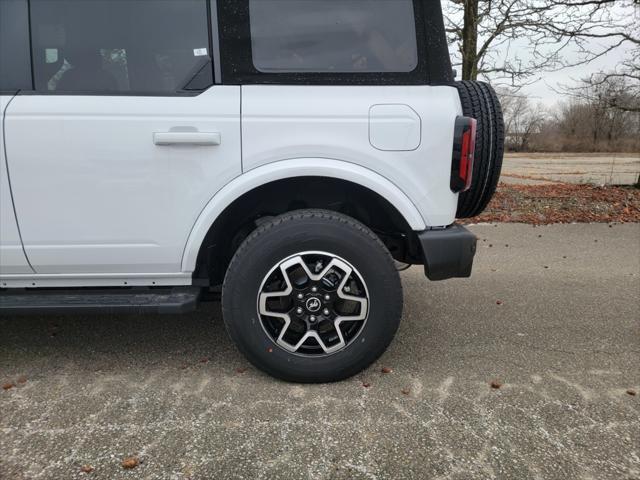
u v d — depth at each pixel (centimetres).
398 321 266
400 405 252
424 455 215
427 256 263
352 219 261
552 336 337
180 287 275
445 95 258
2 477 200
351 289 264
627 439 226
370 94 254
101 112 244
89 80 251
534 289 438
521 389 268
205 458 212
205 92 248
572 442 224
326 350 265
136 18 250
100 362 297
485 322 362
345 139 252
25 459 210
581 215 764
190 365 293
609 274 483
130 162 248
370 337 264
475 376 281
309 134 250
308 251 256
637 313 380
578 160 2141
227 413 244
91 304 256
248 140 249
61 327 348
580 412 246
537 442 224
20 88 248
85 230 254
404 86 256
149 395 260
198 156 249
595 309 389
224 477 202
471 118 261
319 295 260
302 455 215
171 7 250
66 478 200
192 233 257
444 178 260
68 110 243
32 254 255
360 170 254
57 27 249
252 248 255
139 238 257
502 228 697
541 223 727
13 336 332
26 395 259
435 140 255
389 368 290
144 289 273
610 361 301
